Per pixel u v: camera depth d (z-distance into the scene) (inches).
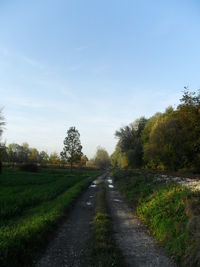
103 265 283.1
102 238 371.2
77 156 2950.3
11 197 739.4
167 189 588.4
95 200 781.3
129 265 299.1
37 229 380.8
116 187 1218.0
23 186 1118.4
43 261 305.4
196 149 1270.9
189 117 1202.6
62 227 453.1
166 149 1521.9
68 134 2967.5
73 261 306.0
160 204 501.0
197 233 316.8
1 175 1768.0
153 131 1654.8
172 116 1656.0
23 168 2610.7
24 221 461.7
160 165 1834.4
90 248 340.8
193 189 501.7
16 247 303.3
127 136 3048.7
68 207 621.0
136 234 422.3
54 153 4185.5
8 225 443.5
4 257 276.8
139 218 533.3
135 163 2657.5
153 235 415.2
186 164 1469.0
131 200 725.9
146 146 1812.3
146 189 757.3
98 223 458.6
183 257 302.2
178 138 1443.2
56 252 334.0
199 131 1209.4
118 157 3713.1
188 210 389.4
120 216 555.2
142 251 344.8
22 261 289.6
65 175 2128.4
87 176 2164.1
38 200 729.6
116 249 335.9
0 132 2155.5
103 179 1845.5
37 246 340.2
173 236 362.9
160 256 327.9
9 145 4785.9
